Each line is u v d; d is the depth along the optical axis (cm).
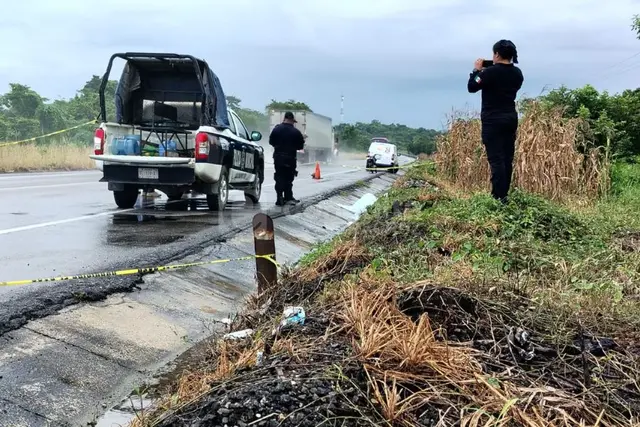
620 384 300
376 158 3222
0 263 593
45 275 546
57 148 2494
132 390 376
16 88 3488
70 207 1071
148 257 640
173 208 1108
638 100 1623
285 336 362
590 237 662
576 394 290
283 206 1203
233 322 480
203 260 675
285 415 260
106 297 485
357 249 582
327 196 1480
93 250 673
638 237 676
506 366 313
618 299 414
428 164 1811
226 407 265
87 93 4219
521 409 266
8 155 2183
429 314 366
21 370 352
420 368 294
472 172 1312
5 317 400
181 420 267
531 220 666
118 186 1027
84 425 329
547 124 1101
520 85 758
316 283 515
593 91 1573
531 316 368
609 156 1144
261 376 297
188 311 528
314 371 292
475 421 251
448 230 630
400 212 882
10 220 881
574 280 469
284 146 1188
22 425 310
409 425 254
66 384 358
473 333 350
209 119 1029
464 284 406
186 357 437
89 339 414
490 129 754
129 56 1012
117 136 1031
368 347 303
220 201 1070
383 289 384
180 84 1098
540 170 1047
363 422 256
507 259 529
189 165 980
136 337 443
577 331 357
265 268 536
